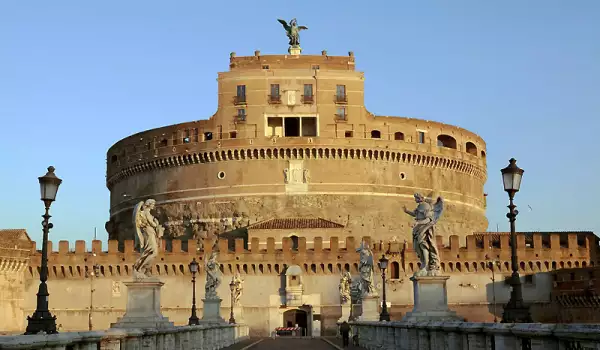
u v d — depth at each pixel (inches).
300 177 4798.2
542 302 4215.1
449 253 4234.7
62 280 4254.4
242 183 4813.0
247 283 4215.1
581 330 570.3
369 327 1903.3
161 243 4254.4
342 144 4815.5
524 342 700.0
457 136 5280.5
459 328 896.3
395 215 4859.7
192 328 1457.9
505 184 1161.4
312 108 4884.4
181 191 4950.8
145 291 1310.3
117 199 5457.7
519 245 4266.7
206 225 4817.9
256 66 5103.3
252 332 4163.4
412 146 4977.9
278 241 4488.2
